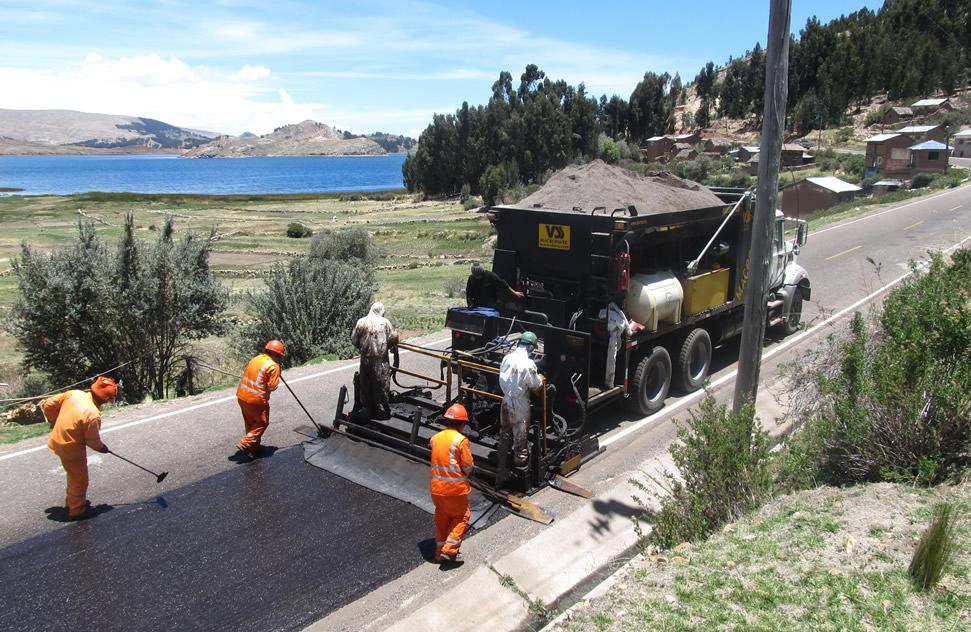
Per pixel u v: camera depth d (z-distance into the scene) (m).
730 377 11.46
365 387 8.48
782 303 13.45
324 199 123.12
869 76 138.50
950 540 4.32
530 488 7.40
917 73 132.38
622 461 8.26
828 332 13.77
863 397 6.30
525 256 9.40
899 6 168.00
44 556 6.26
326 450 8.41
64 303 13.21
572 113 112.31
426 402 8.82
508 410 7.25
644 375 9.41
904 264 19.91
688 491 6.04
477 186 115.19
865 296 16.47
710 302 10.62
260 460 8.40
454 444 6.02
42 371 14.34
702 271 10.52
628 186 9.73
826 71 140.50
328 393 11.27
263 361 8.35
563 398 8.32
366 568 6.02
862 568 4.50
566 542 6.14
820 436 6.50
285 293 15.54
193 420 9.96
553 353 8.34
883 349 6.83
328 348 15.08
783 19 6.90
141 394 14.20
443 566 6.04
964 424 5.78
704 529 5.58
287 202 115.44
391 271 40.88
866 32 150.25
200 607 5.50
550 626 4.67
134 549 6.37
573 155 110.88
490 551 6.27
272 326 15.38
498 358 8.61
